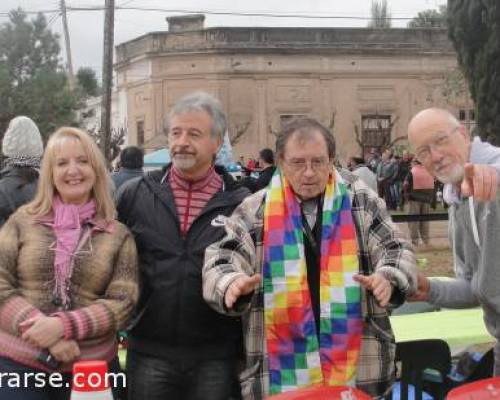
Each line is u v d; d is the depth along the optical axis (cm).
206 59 3638
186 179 339
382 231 309
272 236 303
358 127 3741
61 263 317
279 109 3672
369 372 304
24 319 308
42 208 328
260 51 3634
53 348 306
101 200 331
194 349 332
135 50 3875
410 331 441
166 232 333
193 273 328
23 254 320
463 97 3503
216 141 340
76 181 325
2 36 3431
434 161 322
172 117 336
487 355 383
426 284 335
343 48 3700
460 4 1336
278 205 306
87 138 331
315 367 296
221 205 336
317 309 301
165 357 333
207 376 334
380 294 281
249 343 308
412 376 354
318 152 299
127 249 328
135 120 3928
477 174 278
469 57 1345
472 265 329
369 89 3744
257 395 304
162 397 336
